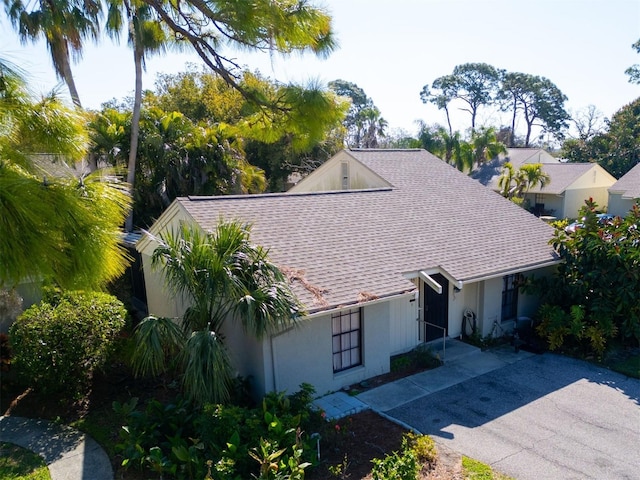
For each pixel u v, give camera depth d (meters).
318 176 19.81
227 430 7.08
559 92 71.06
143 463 7.02
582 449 7.66
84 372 9.58
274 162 32.09
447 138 39.44
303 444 7.11
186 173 21.09
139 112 19.67
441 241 12.61
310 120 7.13
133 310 14.91
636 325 11.62
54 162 4.76
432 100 73.94
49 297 10.19
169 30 7.99
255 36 6.14
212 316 9.02
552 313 12.20
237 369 9.70
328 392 9.73
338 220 12.56
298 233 11.39
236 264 8.28
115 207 4.34
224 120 31.67
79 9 12.16
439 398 9.48
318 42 6.89
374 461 6.46
